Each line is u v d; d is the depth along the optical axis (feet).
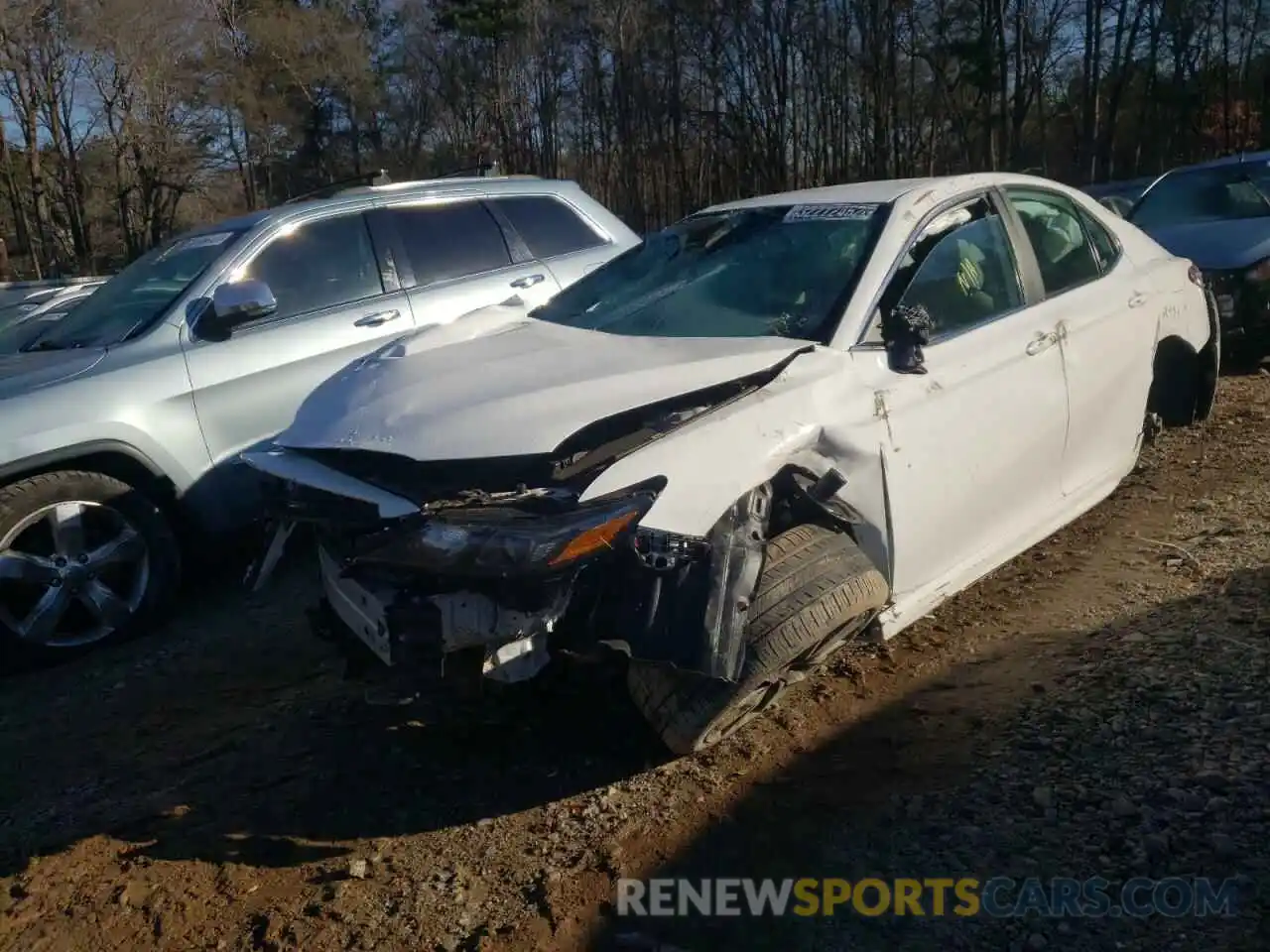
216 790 11.93
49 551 15.97
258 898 10.05
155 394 16.79
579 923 9.26
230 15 130.82
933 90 130.82
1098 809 9.95
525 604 9.64
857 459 11.69
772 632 10.49
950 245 13.98
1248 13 134.92
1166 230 29.89
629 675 10.91
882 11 125.90
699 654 9.98
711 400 11.16
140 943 9.61
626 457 10.21
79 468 16.28
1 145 119.14
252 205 137.80
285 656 15.47
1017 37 123.54
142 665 15.62
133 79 117.08
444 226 21.21
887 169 127.65
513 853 10.31
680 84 139.64
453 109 152.25
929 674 13.04
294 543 13.20
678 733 10.73
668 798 10.89
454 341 13.79
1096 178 132.26
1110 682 12.10
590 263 22.75
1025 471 14.29
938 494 12.73
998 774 10.70
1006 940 8.57
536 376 11.50
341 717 13.38
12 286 33.04
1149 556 15.67
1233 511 16.94
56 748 13.34
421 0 150.71
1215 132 143.95
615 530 9.69
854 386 11.90
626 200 147.02
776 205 15.14
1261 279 26.76
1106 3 125.39
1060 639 13.48
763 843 10.08
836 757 11.40
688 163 149.07
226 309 17.19
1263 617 13.00
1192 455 19.92
